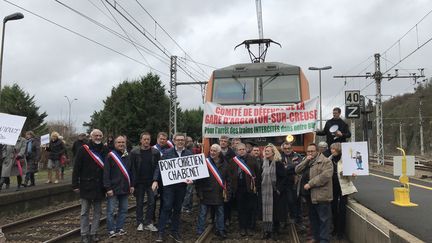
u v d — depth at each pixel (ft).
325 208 29.01
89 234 31.17
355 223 29.71
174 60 123.03
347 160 31.14
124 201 33.06
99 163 30.96
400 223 26.35
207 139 39.93
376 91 114.52
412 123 265.95
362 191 43.78
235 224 38.37
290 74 41.81
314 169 29.32
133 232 34.24
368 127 92.63
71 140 155.53
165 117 171.73
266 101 41.16
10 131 38.27
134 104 167.73
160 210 31.96
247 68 42.86
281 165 32.86
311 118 37.76
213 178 32.22
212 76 43.47
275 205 33.04
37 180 63.72
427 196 39.04
